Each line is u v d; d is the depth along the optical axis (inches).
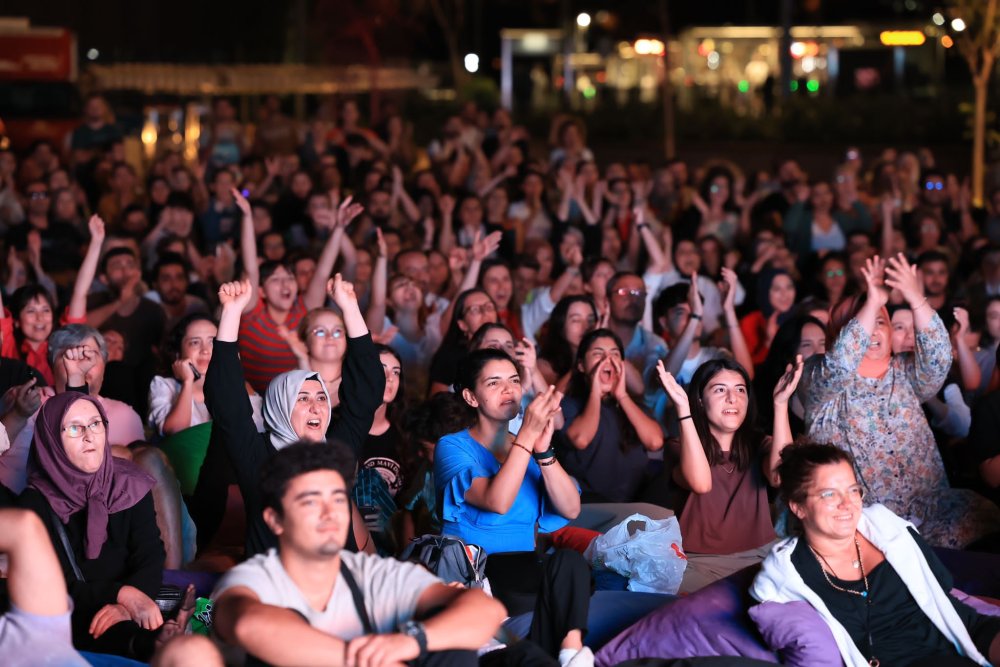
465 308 367.6
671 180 689.0
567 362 362.3
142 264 559.2
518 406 263.3
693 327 368.5
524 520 261.0
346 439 264.7
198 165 757.9
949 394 360.5
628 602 253.6
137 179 716.0
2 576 245.3
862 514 228.5
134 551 250.2
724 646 228.7
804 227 600.7
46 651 204.4
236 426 247.9
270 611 178.1
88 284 384.8
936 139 1099.9
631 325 387.9
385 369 307.1
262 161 733.3
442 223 592.1
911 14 1407.5
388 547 288.8
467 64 1496.1
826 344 308.8
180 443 305.9
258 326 384.8
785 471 225.0
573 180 683.4
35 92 989.2
